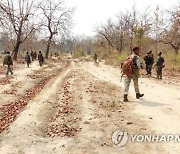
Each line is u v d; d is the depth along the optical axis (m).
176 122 8.11
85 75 23.06
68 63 46.22
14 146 6.82
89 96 12.71
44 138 7.32
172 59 29.77
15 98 13.57
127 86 11.09
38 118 9.05
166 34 34.31
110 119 8.62
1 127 8.58
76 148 6.50
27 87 17.05
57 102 11.84
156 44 35.53
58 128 8.12
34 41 67.00
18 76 22.06
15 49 44.66
